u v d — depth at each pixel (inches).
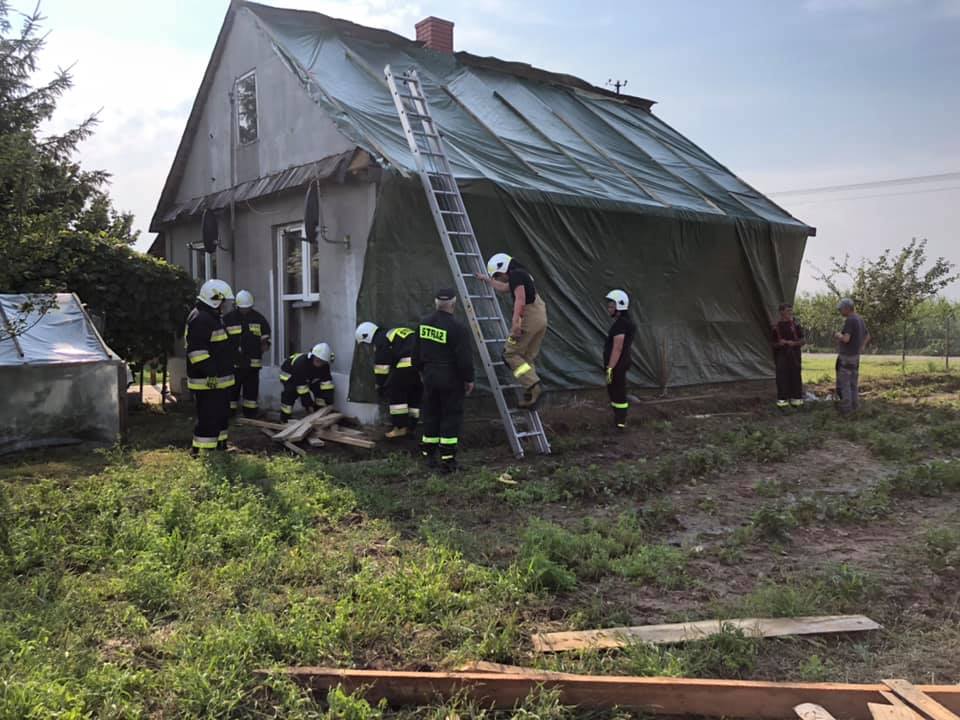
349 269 362.0
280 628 138.1
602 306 438.0
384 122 387.5
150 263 458.3
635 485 257.9
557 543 185.5
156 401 522.9
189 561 171.3
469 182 364.8
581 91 621.3
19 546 178.5
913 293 726.5
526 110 513.0
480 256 339.3
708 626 144.9
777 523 209.2
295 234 423.8
